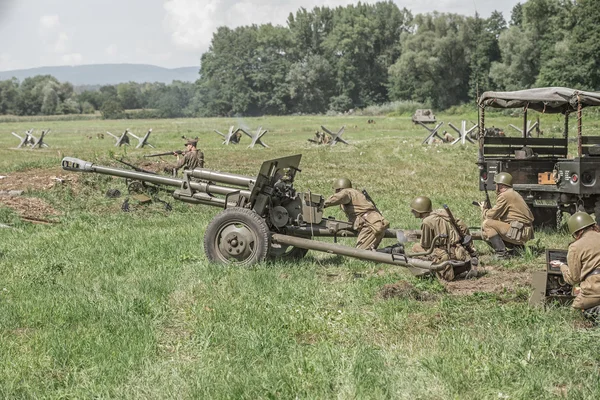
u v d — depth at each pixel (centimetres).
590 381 549
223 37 13962
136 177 1149
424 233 893
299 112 13762
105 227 1353
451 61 10444
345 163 2753
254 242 936
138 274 927
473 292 813
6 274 931
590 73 6938
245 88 13650
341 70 13462
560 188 1176
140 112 14000
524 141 1353
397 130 5425
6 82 15662
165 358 629
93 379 570
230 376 566
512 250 1018
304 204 988
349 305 779
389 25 13688
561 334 644
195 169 1051
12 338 674
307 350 631
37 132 6094
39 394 548
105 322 714
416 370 575
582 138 1195
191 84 15225
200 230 1262
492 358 596
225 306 761
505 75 8588
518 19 13075
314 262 997
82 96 17338
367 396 527
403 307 753
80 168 1188
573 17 7212
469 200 1689
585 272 688
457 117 7356
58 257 1032
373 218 956
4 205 1448
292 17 14475
